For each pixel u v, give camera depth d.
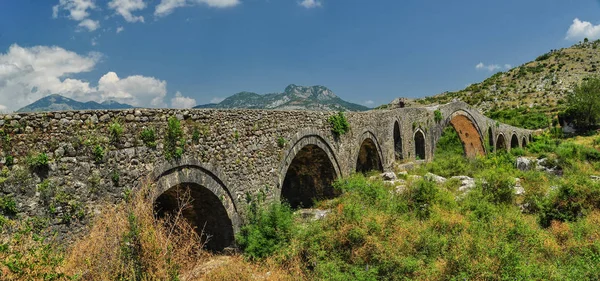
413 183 21.59
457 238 13.77
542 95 103.62
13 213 8.55
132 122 11.06
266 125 17.06
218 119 14.26
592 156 40.44
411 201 19.58
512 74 132.75
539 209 19.27
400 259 12.22
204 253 14.04
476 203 19.69
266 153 16.95
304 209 21.61
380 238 13.45
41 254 7.90
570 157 39.03
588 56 124.69
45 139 9.19
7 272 7.39
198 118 13.35
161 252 10.05
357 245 13.23
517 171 31.84
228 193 14.59
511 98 107.44
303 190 24.66
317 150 21.94
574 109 72.75
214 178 13.95
